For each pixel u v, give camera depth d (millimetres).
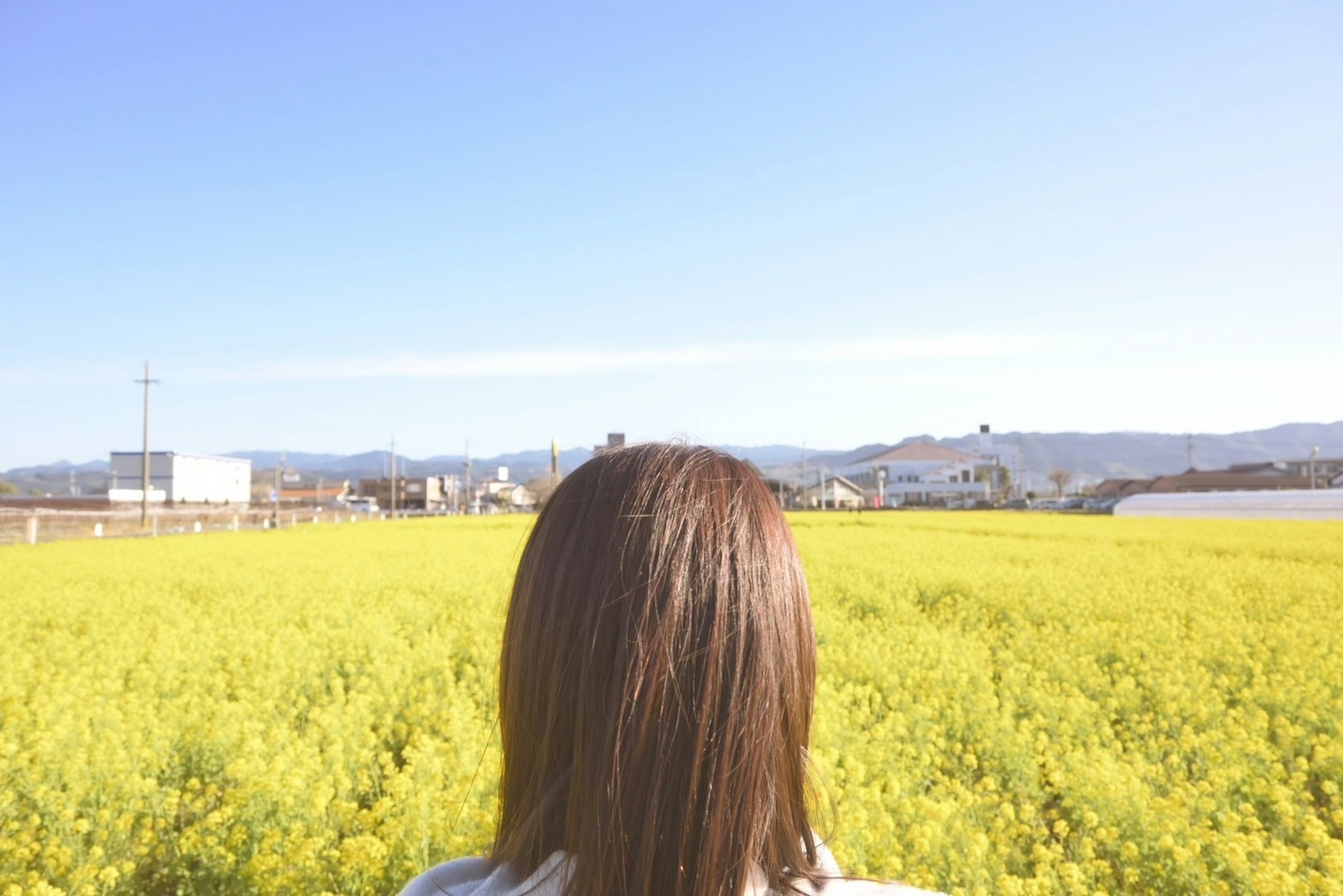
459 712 5090
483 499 95500
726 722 689
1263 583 12586
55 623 9609
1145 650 7676
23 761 4188
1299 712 5719
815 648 797
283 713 5938
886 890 759
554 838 731
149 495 51969
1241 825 4055
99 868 3475
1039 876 3322
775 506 824
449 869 828
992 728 5078
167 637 8016
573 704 725
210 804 4207
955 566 14812
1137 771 4414
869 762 4527
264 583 12867
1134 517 38750
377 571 14586
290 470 106938
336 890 3268
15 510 37812
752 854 680
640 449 854
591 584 734
